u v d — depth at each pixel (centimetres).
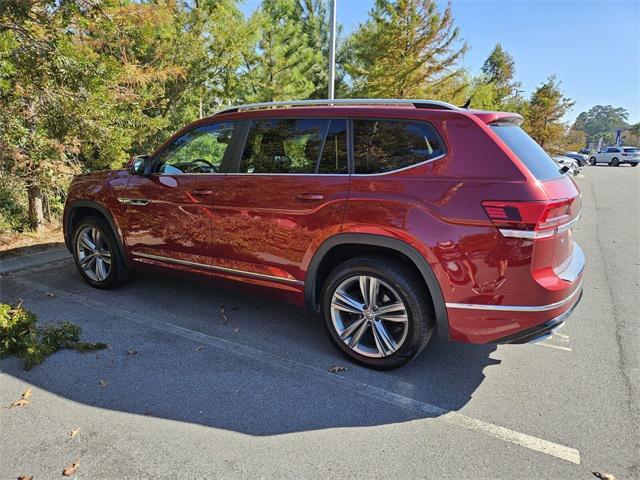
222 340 355
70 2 483
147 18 747
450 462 225
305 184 315
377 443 238
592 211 1082
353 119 309
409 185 279
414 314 287
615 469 221
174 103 978
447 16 1252
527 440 242
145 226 408
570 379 306
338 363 323
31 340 318
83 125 564
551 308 258
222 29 1004
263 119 348
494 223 253
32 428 245
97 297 442
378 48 1324
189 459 224
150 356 327
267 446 235
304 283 328
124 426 248
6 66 475
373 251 310
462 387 295
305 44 1973
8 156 559
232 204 348
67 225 474
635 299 469
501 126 291
